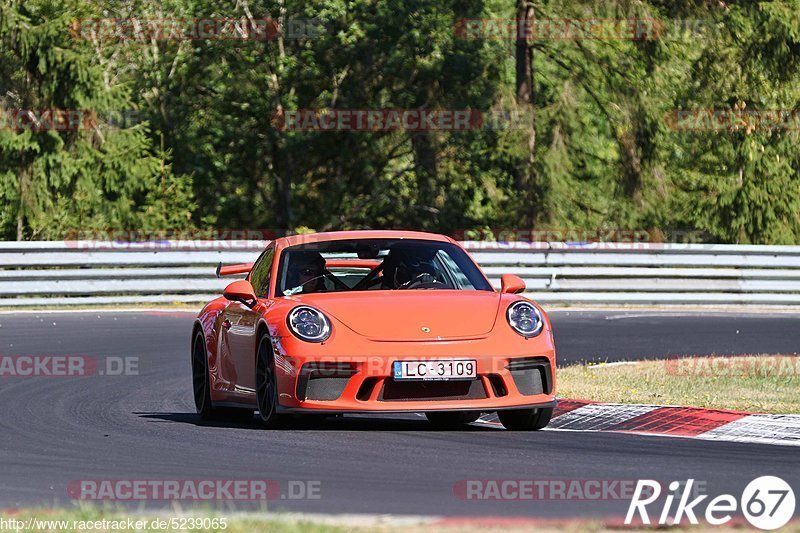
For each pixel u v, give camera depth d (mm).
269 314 31188
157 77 109938
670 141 108812
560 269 78688
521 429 31453
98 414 35750
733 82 106562
